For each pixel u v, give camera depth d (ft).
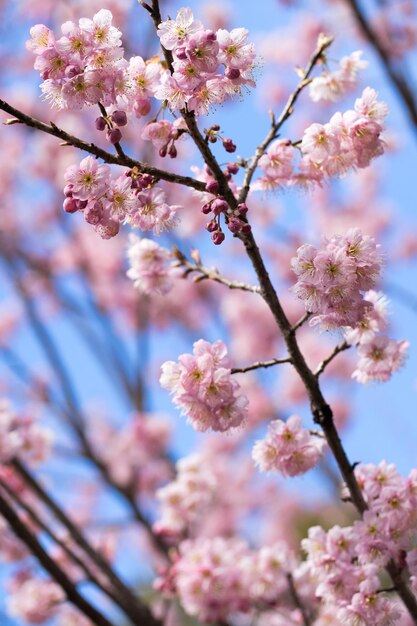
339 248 12.42
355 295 12.48
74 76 11.80
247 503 43.09
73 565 24.22
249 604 20.83
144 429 36.47
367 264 12.42
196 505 23.40
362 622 13.91
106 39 11.91
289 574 20.57
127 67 12.41
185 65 11.96
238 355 46.60
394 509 13.98
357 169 13.96
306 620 18.76
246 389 44.91
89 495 41.34
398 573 14.12
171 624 27.76
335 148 13.62
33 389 36.50
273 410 44.09
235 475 43.04
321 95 15.20
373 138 13.53
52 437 25.23
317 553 14.58
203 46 11.84
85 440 33.88
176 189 44.86
